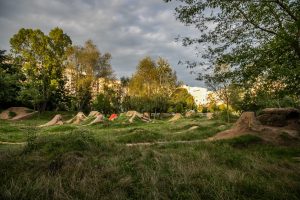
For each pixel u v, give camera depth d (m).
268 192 5.67
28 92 45.97
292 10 7.89
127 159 8.44
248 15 8.29
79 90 55.16
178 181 6.11
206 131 20.25
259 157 9.62
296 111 19.33
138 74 61.94
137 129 21.45
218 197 5.28
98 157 8.57
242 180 6.25
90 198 5.26
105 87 62.12
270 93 9.16
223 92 31.70
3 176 6.42
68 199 5.15
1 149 10.65
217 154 9.95
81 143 10.23
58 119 35.19
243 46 8.61
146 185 5.98
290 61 8.16
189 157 8.92
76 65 53.75
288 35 7.59
